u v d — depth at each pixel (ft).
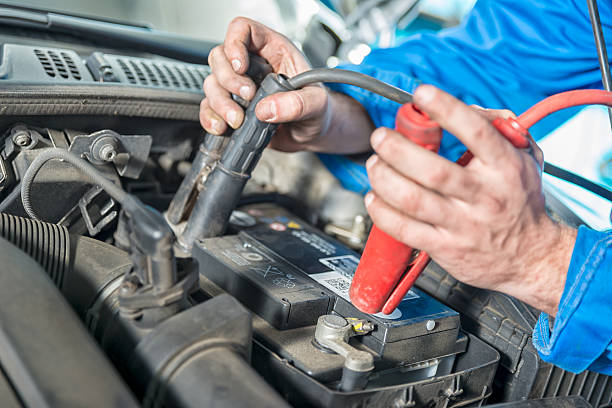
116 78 2.82
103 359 1.47
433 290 2.75
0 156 2.47
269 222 2.97
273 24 7.40
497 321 2.53
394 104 3.43
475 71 3.57
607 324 1.87
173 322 1.64
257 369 2.03
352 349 1.94
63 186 2.43
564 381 2.49
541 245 1.74
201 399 1.49
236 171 2.55
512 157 1.47
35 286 1.59
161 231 1.58
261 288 2.25
